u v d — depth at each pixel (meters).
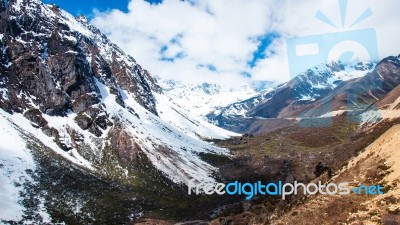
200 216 163.50
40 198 157.62
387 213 63.06
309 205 82.94
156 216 170.62
